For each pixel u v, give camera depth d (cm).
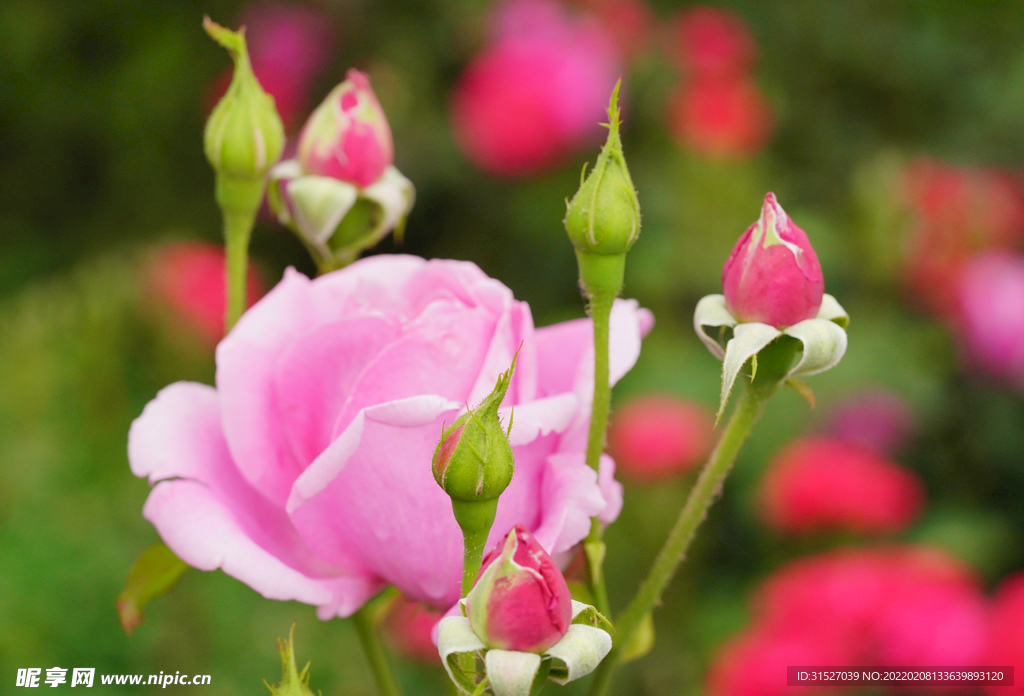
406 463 65
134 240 227
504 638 60
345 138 72
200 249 180
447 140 206
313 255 73
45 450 146
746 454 162
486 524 62
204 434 68
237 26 217
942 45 211
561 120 181
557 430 66
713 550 162
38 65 229
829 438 164
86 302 171
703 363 171
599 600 67
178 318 174
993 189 177
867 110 215
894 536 158
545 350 70
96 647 123
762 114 185
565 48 183
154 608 130
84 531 134
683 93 186
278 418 68
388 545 66
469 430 62
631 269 182
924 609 110
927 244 175
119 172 233
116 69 228
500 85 181
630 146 198
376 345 67
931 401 166
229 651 131
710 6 213
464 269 68
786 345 66
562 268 199
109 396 167
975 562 155
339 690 132
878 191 178
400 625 125
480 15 208
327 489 65
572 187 195
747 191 189
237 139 70
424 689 133
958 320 172
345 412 66
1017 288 169
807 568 120
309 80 212
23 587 124
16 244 228
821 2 213
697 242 184
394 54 210
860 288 183
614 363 68
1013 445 172
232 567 65
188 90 225
